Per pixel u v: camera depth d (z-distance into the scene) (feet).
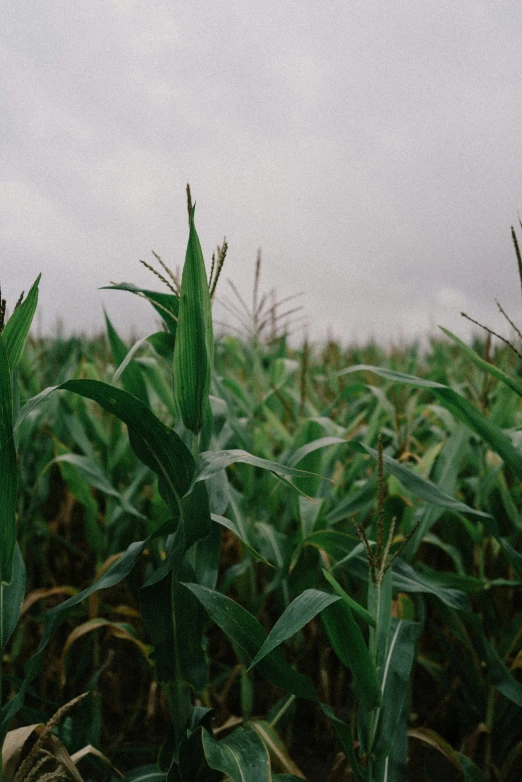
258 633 4.13
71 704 3.86
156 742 7.09
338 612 3.95
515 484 7.82
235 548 8.76
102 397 4.00
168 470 4.33
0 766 4.16
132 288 5.12
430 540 7.21
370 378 11.81
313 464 6.29
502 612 7.25
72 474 7.99
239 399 8.80
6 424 3.69
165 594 4.42
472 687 6.08
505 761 6.01
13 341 4.06
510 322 4.64
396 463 5.46
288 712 6.46
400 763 4.46
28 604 7.00
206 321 4.31
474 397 9.71
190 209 4.03
